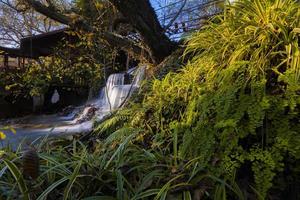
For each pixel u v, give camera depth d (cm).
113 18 571
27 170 150
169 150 209
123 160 182
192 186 160
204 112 187
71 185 156
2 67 1365
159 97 253
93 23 585
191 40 268
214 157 174
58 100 1341
